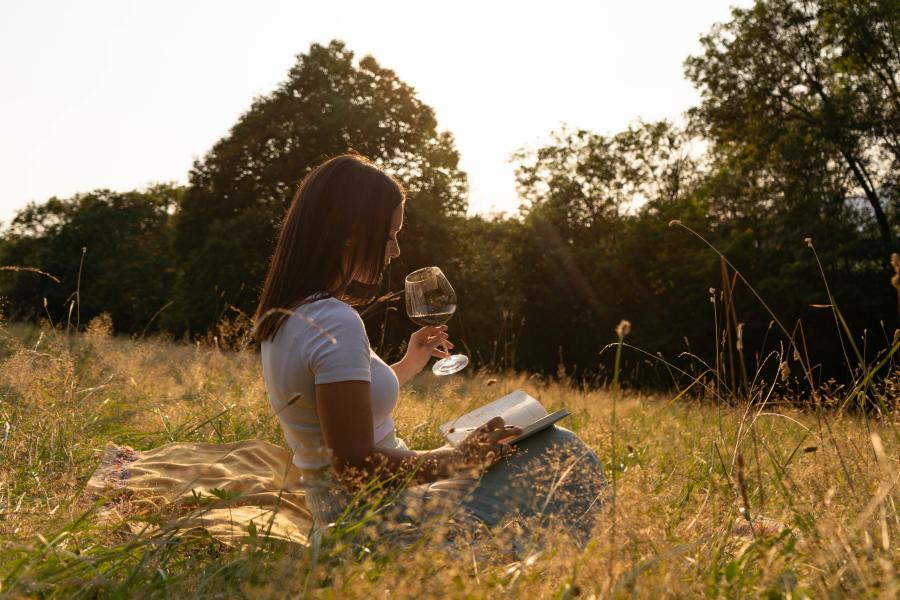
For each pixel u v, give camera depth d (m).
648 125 37.59
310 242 2.13
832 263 23.00
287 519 2.51
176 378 5.84
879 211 23.78
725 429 2.82
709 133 27.23
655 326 30.88
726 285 2.46
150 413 4.55
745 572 1.60
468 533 1.79
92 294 40.03
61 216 44.78
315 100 27.39
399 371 2.94
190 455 3.44
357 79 28.55
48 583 1.58
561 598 1.36
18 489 2.67
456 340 28.30
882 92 23.81
